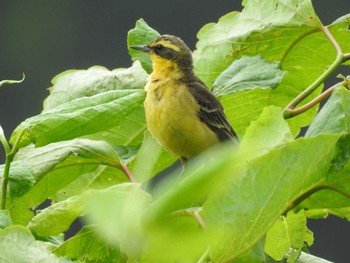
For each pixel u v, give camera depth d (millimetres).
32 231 6930
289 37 9359
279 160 5496
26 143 7035
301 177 5734
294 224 7527
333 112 6648
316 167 5918
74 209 6750
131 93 7250
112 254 7117
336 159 6000
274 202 5539
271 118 5855
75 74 9320
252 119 9500
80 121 6977
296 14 9227
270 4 9375
